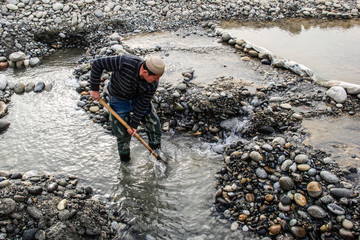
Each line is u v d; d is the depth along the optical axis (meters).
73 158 4.28
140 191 3.84
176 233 3.35
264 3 8.98
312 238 3.12
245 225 3.35
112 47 6.49
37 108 5.25
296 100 4.86
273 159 3.74
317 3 9.11
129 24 7.81
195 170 4.11
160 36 7.38
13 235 3.02
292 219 3.26
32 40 7.19
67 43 7.50
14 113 5.12
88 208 3.42
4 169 4.04
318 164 3.65
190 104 4.78
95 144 4.54
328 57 6.22
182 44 6.92
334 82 5.11
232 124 4.62
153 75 3.11
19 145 4.47
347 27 7.90
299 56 6.25
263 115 4.53
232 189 3.65
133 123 3.63
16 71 6.35
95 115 5.09
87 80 5.86
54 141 4.56
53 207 3.27
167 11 8.36
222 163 4.17
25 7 7.75
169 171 4.11
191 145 4.53
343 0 9.20
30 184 3.51
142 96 3.43
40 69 6.45
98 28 7.61
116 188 3.87
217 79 5.32
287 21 8.31
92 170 4.10
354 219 3.09
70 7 7.91
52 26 7.42
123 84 3.31
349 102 4.77
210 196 3.72
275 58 5.93
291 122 4.46
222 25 7.95
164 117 4.90
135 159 4.29
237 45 6.68
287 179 3.47
